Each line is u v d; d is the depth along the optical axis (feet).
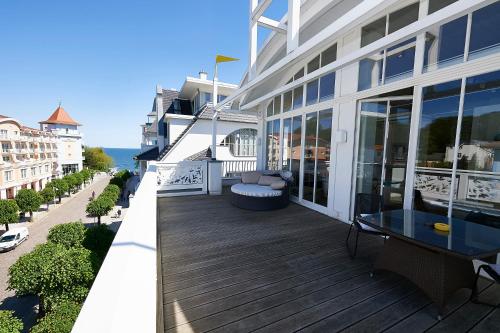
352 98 13.33
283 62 9.29
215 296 6.84
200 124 38.11
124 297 2.48
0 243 42.50
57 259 21.33
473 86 8.34
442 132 9.34
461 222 7.55
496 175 7.98
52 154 107.04
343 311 6.27
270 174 19.69
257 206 16.02
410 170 10.46
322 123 15.80
